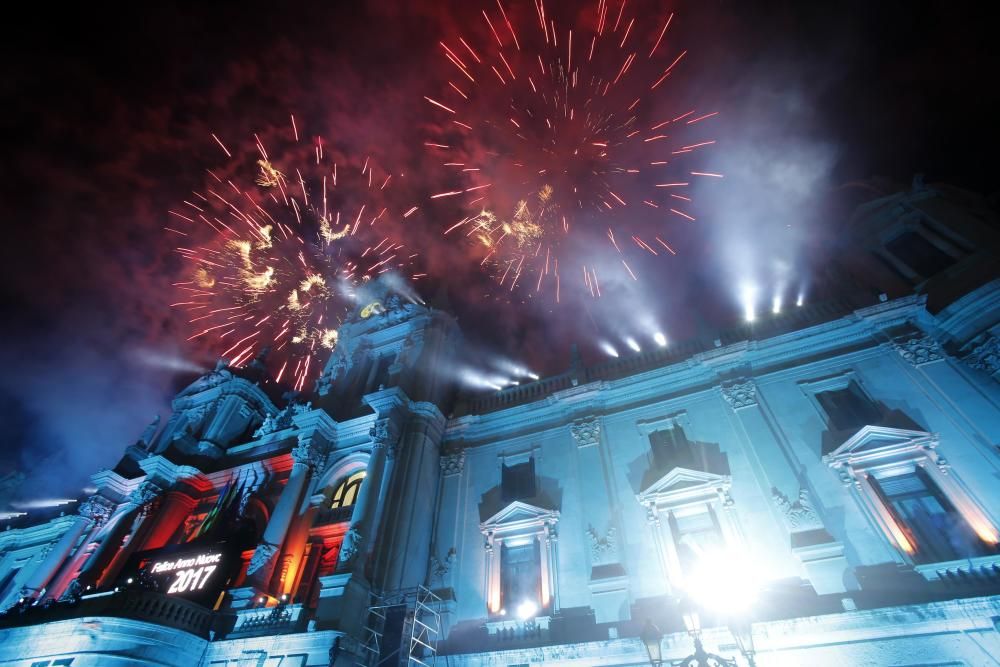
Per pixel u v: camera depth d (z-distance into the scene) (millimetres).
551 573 19594
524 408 26016
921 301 19312
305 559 23188
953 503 15547
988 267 18266
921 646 13266
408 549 21375
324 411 27219
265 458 29984
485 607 19672
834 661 13859
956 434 16594
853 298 21812
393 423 24984
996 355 16781
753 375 21703
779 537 17062
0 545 36219
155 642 18125
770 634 14680
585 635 17469
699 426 21281
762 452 19203
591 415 23906
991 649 12508
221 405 35219
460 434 26812
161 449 34750
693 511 19109
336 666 16734
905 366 18797
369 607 19172
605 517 20234
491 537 21703
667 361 24891
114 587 20031
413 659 17703
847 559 15719
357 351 31719
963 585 13891
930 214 21250
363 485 22609
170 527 28953
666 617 16812
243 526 25141
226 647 18906
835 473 17625
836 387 19766
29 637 18531
